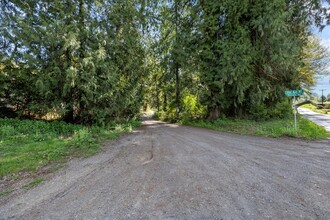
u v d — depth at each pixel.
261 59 11.93
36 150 6.11
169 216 2.65
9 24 9.57
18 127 8.95
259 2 11.10
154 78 18.86
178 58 13.61
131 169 4.55
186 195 3.22
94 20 11.16
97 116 11.33
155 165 4.78
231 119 13.68
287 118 13.62
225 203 2.94
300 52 13.23
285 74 13.20
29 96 11.08
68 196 3.32
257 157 5.29
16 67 10.16
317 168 4.38
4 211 2.90
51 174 4.32
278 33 10.85
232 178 3.88
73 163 5.07
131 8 12.72
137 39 13.48
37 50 9.73
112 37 11.70
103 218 2.66
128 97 12.61
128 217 2.66
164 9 15.42
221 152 5.86
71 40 9.48
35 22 10.15
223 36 12.46
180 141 7.75
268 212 2.69
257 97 12.35
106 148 6.73
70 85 9.87
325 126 11.49
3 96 10.75
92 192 3.44
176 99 16.55
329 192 3.24
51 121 11.32
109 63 11.18
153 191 3.40
